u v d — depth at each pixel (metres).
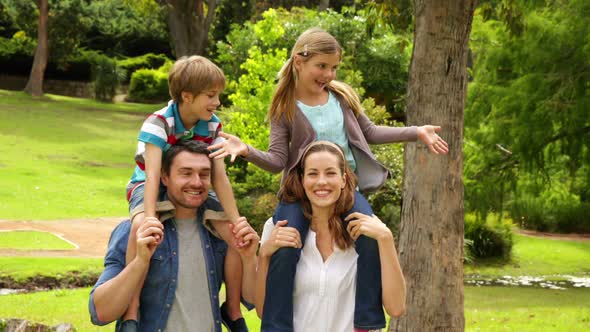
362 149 3.87
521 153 17.19
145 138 3.38
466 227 17.83
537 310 10.72
